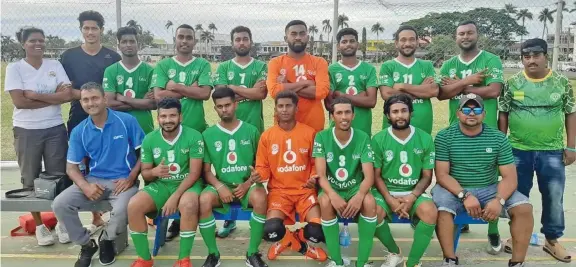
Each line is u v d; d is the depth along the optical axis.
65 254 4.12
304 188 3.85
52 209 3.86
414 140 3.80
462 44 4.28
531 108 3.91
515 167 3.77
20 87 4.13
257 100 4.52
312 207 3.75
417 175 3.81
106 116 3.97
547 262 3.93
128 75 4.54
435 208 3.60
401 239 4.52
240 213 3.89
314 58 4.40
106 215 5.20
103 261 3.89
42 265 3.89
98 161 4.00
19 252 4.15
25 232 4.55
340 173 3.84
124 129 4.01
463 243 4.38
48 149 4.32
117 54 4.77
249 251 3.79
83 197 3.85
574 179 6.53
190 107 4.47
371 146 3.85
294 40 4.25
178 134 3.90
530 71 3.87
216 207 3.85
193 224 3.66
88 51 4.59
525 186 4.08
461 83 4.20
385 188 3.81
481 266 3.87
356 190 3.81
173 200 3.73
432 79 4.28
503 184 3.71
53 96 4.21
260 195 3.74
